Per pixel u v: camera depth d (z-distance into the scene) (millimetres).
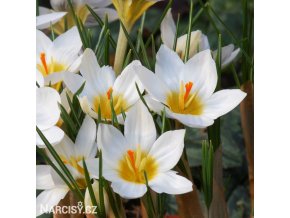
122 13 512
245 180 681
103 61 525
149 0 510
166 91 470
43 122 467
